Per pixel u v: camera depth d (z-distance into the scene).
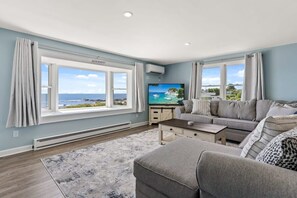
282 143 0.81
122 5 1.92
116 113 4.32
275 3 1.87
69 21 2.34
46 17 2.22
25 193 1.63
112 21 2.33
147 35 2.89
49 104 3.52
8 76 2.62
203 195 0.93
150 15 2.16
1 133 2.58
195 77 4.82
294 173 0.72
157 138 3.51
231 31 2.71
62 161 2.36
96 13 2.11
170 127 2.95
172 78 5.58
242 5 1.91
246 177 0.73
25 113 2.68
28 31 2.70
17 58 2.61
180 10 2.03
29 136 2.86
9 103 2.63
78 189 1.69
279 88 3.54
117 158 2.46
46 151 2.77
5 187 1.73
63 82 3.83
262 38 3.04
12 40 2.65
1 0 1.81
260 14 2.12
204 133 2.50
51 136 3.07
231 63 4.29
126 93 4.91
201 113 3.97
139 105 4.81
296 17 2.21
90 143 3.19
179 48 3.70
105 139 3.47
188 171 1.16
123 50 3.88
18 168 2.15
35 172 2.04
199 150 1.52
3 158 2.48
